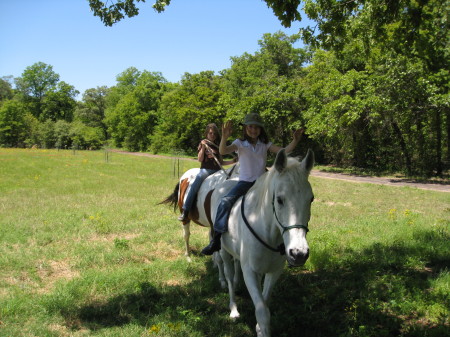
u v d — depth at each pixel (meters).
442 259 5.79
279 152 3.13
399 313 4.14
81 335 3.81
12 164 26.56
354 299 4.50
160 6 5.18
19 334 3.76
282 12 5.18
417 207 11.12
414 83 17.64
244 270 3.61
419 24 5.93
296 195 3.00
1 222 8.61
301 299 4.63
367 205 11.50
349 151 25.73
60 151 49.66
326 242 6.81
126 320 4.15
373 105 18.91
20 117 67.19
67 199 12.14
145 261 6.28
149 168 24.83
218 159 5.35
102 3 5.45
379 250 6.18
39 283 5.21
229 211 4.01
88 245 6.93
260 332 3.45
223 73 50.19
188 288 4.94
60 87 76.88
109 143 68.88
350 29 6.61
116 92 73.06
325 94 21.95
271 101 27.56
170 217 9.44
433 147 20.36
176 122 44.88
